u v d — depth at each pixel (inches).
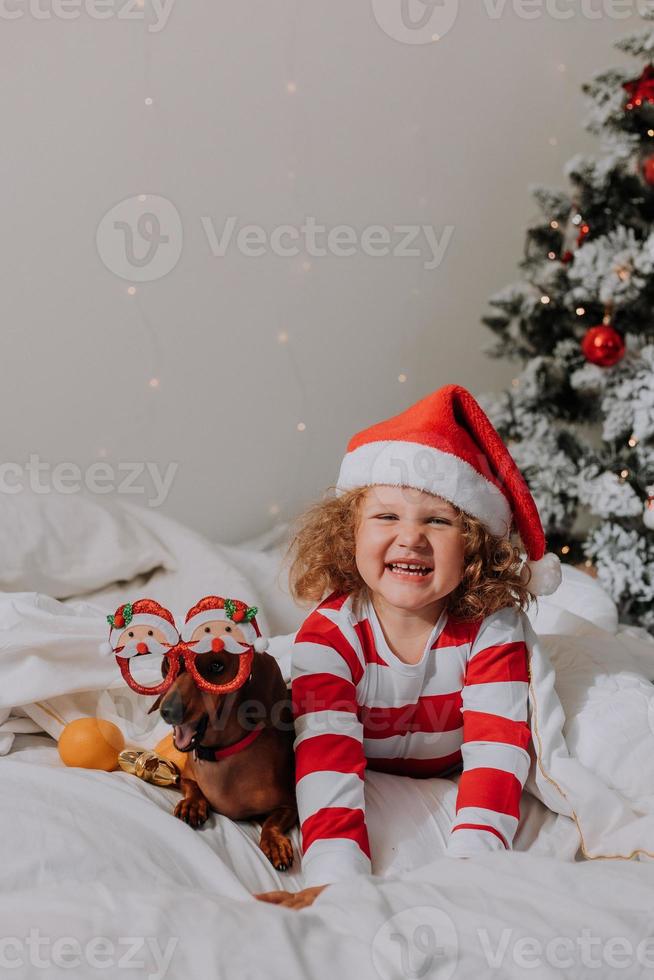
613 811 36.3
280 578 66.4
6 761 37.1
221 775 35.5
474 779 37.0
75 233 77.5
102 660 42.5
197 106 79.8
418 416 38.8
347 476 40.1
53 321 77.9
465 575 39.2
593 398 80.1
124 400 81.5
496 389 97.6
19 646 40.9
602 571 75.0
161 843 33.3
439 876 31.0
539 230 81.0
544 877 30.1
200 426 84.7
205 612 34.4
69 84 75.4
